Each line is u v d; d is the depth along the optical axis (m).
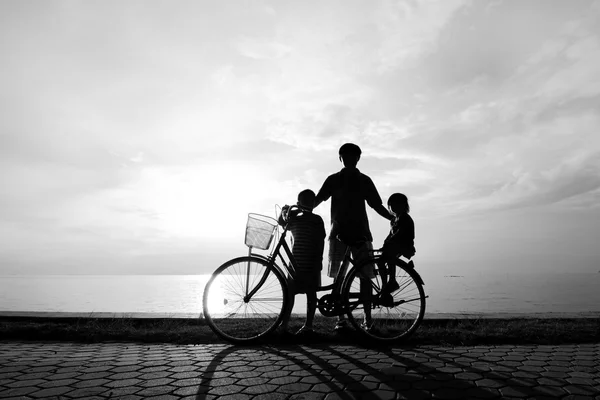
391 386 2.74
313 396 2.54
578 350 3.85
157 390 2.66
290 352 3.73
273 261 4.38
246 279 4.34
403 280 4.34
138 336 4.36
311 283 4.36
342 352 3.73
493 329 4.56
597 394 2.59
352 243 4.46
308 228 4.50
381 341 4.08
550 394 2.59
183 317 5.07
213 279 4.29
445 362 3.36
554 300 152.62
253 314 4.37
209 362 3.37
